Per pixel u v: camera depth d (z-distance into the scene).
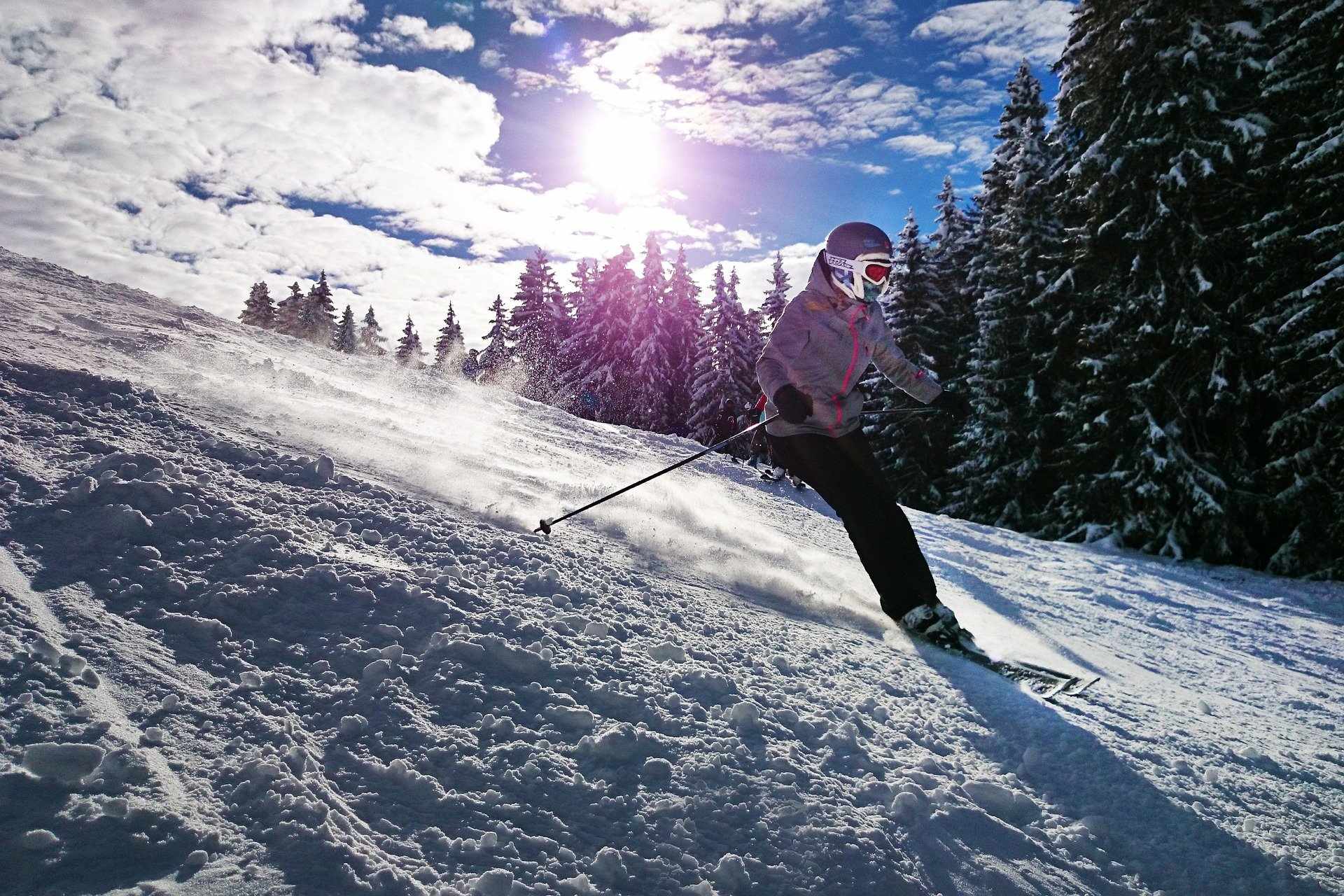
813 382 3.87
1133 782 2.46
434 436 5.26
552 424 8.80
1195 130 12.89
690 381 35.91
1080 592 7.23
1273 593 9.70
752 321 38.88
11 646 1.77
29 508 2.42
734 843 1.77
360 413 5.27
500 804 1.71
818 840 1.82
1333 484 11.70
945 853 1.91
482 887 1.46
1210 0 13.09
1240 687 4.48
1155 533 12.93
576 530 3.80
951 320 23.89
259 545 2.52
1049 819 2.19
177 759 1.60
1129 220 13.73
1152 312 13.34
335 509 3.06
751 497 7.50
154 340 5.35
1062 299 17.39
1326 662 6.01
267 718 1.80
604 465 6.55
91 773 1.48
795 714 2.41
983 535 10.38
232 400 4.26
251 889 1.33
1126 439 13.94
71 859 1.29
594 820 1.74
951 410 4.15
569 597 2.88
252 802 1.54
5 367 3.46
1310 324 11.48
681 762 2.00
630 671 2.42
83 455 2.89
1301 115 12.37
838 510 3.90
